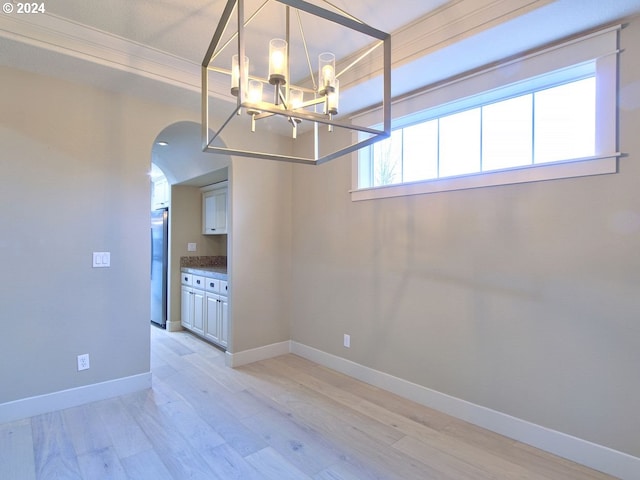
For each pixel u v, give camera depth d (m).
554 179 2.14
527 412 2.24
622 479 1.90
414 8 2.17
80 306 2.69
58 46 2.26
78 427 2.38
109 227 2.82
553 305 2.14
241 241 3.63
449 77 2.58
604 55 1.96
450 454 2.13
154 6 2.10
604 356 1.97
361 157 3.27
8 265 2.43
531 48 2.20
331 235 3.53
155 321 5.31
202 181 4.66
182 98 2.99
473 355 2.49
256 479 1.91
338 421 2.50
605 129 1.96
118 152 2.86
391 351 2.99
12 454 2.08
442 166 2.77
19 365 2.46
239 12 1.32
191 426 2.41
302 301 3.86
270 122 3.52
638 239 1.87
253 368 3.51
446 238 2.64
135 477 1.91
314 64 2.79
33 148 2.52
